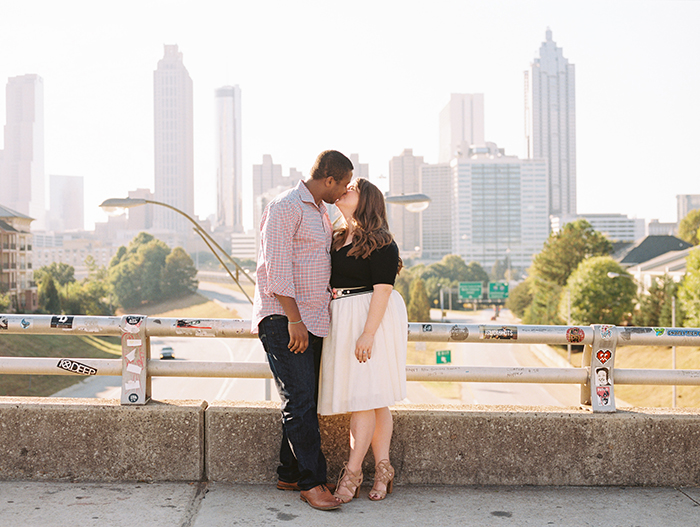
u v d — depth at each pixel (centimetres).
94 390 3725
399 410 312
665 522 262
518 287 8812
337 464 311
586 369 323
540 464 308
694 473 308
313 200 271
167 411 303
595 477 308
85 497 279
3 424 302
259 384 4047
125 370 307
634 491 301
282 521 256
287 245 262
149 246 12775
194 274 12744
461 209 17938
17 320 305
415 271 13175
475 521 260
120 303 11888
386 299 270
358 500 284
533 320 6334
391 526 253
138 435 303
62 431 302
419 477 309
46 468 301
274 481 305
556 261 6406
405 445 309
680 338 313
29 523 249
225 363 314
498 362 4834
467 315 9931
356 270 277
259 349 5931
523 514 269
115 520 253
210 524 251
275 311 270
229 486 299
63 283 11638
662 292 4697
